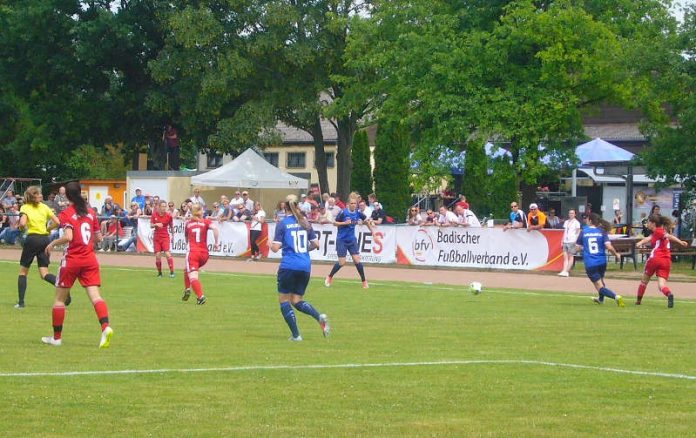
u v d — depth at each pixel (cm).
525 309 2077
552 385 1154
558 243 3153
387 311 2009
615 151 3869
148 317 1844
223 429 919
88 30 5272
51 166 6762
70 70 5509
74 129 5697
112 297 2234
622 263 3334
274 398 1062
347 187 5425
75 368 1238
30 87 5866
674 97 3556
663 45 3475
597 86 3750
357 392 1100
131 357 1334
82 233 1429
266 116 5109
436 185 3959
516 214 3269
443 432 913
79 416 966
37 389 1096
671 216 4384
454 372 1237
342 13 5122
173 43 5234
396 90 4069
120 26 5253
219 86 5053
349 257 3509
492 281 2881
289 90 5247
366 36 4350
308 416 977
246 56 5194
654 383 1173
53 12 5450
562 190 5253
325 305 2130
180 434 897
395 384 1151
